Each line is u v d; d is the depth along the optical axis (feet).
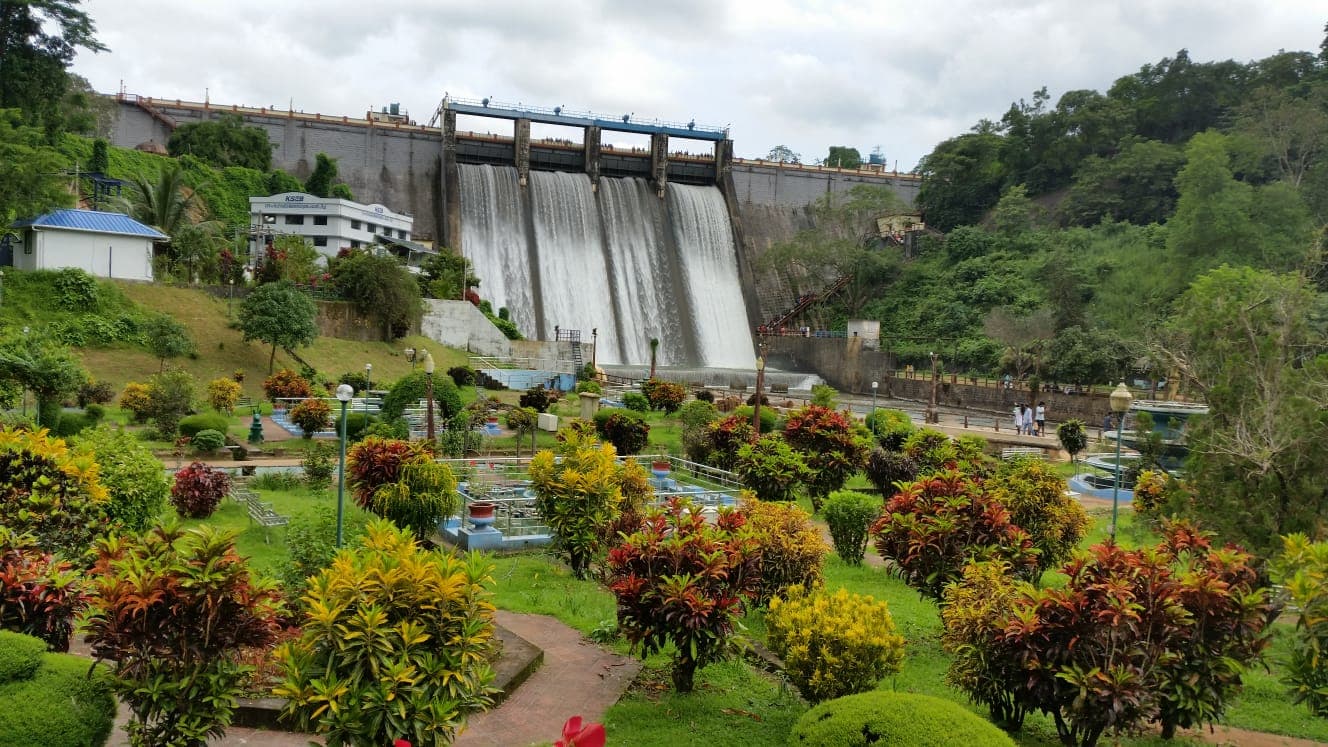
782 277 369.71
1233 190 253.44
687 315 315.17
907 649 47.29
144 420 116.57
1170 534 44.60
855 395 285.43
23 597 32.09
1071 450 132.26
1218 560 39.01
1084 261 293.23
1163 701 36.47
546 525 61.87
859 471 111.75
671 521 43.04
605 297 303.68
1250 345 58.08
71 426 96.63
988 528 48.19
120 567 28.50
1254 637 37.63
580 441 64.75
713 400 172.86
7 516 41.09
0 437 43.96
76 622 40.34
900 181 430.20
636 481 63.72
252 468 91.71
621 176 340.18
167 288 173.88
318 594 28.99
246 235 239.30
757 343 321.11
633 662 44.47
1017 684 34.42
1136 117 374.63
